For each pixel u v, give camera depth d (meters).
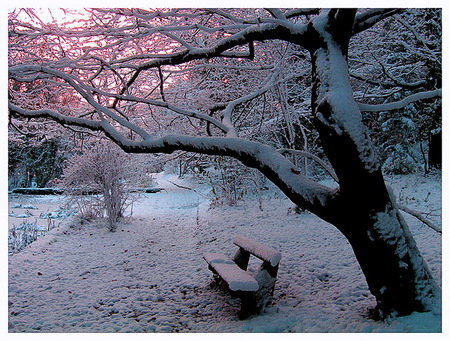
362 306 3.94
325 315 3.79
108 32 4.80
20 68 4.61
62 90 6.46
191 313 4.52
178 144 4.31
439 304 3.32
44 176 23.69
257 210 10.44
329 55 3.49
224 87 7.76
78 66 5.21
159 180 28.28
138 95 7.00
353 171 3.21
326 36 3.54
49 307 4.88
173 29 4.58
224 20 5.63
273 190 13.42
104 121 4.90
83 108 7.00
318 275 5.20
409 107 12.09
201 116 4.96
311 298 4.45
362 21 3.72
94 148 10.34
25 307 4.89
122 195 11.17
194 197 17.42
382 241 3.28
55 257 7.36
